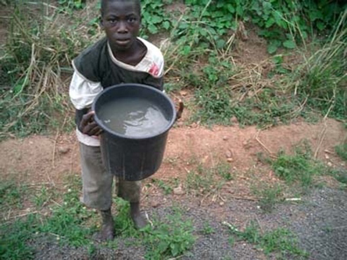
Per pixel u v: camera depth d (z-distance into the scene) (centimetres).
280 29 253
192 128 212
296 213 183
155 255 159
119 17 119
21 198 182
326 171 204
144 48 128
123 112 128
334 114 230
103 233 164
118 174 130
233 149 206
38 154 197
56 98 215
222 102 223
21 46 226
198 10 248
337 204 189
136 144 120
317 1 265
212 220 176
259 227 175
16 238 163
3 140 200
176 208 180
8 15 242
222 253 163
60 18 246
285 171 198
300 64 245
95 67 127
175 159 199
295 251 165
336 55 243
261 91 231
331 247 169
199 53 238
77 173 192
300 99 233
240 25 248
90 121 124
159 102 129
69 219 171
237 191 191
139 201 166
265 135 213
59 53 226
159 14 246
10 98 215
